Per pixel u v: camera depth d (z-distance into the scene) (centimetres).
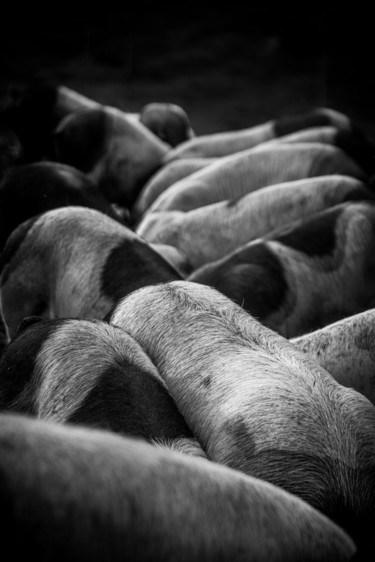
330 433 356
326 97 2020
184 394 407
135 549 218
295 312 634
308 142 1066
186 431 358
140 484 225
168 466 237
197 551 231
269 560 246
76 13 2425
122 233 616
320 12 2452
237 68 2162
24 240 643
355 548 280
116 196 1077
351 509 336
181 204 924
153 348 439
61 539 206
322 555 262
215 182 948
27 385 412
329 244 681
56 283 618
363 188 834
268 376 388
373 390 474
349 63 2238
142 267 579
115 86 1975
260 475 348
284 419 361
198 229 820
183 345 427
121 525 216
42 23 2327
